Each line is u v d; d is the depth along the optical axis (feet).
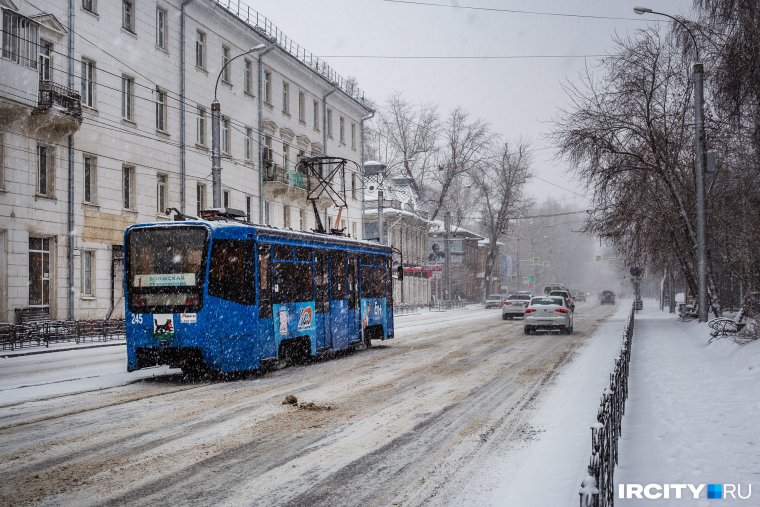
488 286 256.52
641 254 105.70
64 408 35.24
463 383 44.62
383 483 21.71
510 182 244.22
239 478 22.12
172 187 108.37
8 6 77.92
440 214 330.95
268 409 34.88
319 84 161.07
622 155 93.91
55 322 81.61
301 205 153.07
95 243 92.07
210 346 46.60
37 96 78.13
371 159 272.92
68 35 87.56
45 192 85.40
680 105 93.30
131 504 19.45
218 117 78.69
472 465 23.89
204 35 117.29
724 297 129.18
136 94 100.27
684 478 20.43
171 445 26.71
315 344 59.11
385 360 60.03
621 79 93.61
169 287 47.44
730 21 62.95
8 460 24.32
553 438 27.96
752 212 76.33
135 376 50.01
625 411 32.76
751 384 37.65
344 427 30.30
